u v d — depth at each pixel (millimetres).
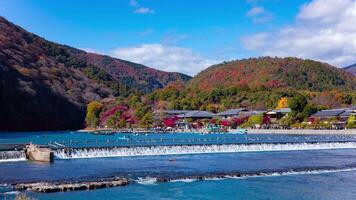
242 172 65562
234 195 50844
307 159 84688
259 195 51156
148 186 54938
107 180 56750
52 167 69188
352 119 175875
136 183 56625
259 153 97062
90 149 84500
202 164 75250
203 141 125000
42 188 50469
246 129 194875
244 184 57219
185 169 68688
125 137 158250
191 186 55438
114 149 87500
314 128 174875
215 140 130000
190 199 48500
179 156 88438
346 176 64562
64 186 51500
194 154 92812
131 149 89062
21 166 70062
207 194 51156
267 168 70812
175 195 50188
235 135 169750
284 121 195375
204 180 59875
